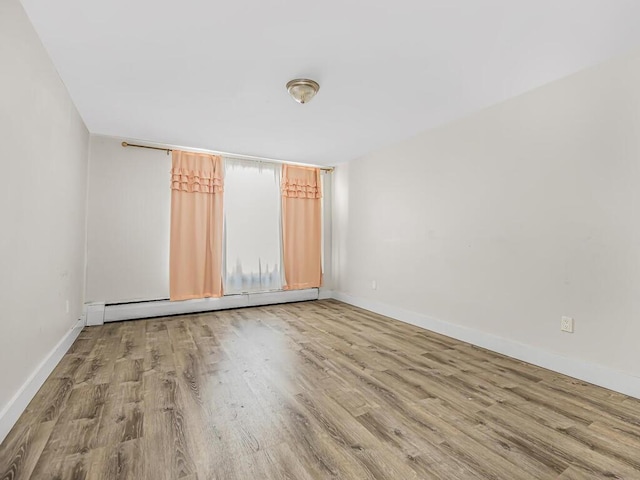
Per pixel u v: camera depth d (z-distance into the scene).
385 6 1.72
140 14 1.79
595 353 2.30
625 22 1.83
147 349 2.93
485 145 3.08
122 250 3.98
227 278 4.64
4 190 1.59
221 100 2.89
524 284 2.75
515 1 1.68
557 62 2.28
